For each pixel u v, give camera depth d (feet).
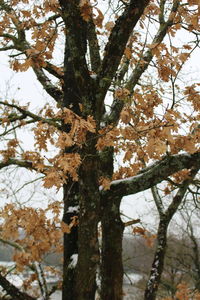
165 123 9.70
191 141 11.23
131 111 12.38
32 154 15.24
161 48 12.13
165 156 12.28
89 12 11.17
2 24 19.01
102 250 15.20
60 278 23.93
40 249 13.91
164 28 15.38
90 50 13.12
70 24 11.10
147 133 10.10
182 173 17.56
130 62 17.57
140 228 18.45
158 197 21.97
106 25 15.31
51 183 9.02
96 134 10.56
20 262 17.35
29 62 10.75
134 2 10.94
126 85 14.23
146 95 12.07
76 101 15.52
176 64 12.31
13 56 17.72
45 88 18.51
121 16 11.14
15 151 16.81
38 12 17.88
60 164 8.98
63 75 17.34
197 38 14.30
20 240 15.34
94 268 10.54
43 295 19.08
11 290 12.92
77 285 10.57
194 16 13.53
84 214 10.66
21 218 12.62
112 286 14.60
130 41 17.25
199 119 12.55
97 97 10.89
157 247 20.30
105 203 12.23
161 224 20.75
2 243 19.38
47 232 12.76
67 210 14.15
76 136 9.54
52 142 11.51
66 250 13.52
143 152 11.35
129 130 10.70
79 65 10.91
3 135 19.03
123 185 12.34
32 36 14.52
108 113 14.01
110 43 11.11
